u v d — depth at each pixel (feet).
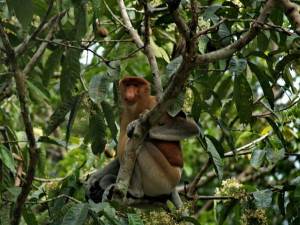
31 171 27.43
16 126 44.93
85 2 32.37
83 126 35.65
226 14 34.68
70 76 36.29
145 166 34.01
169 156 34.50
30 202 29.58
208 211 55.57
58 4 34.47
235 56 33.55
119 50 38.29
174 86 25.45
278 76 33.45
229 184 32.94
